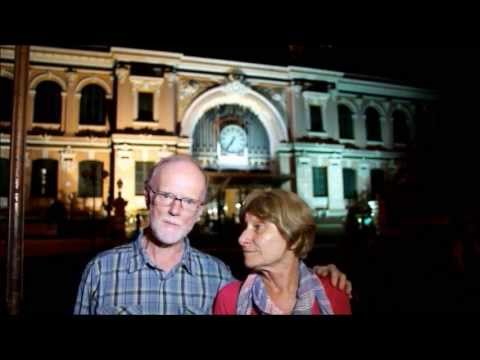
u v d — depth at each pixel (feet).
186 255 8.76
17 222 7.98
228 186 82.74
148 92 79.71
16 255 7.93
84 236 62.59
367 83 98.22
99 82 79.36
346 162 93.97
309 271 7.77
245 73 88.07
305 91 90.38
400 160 98.07
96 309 7.98
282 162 87.25
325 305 7.23
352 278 33.86
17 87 8.19
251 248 7.39
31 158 74.02
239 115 88.12
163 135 77.71
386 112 100.37
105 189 75.77
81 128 77.71
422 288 26.48
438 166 83.46
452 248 28.71
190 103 83.15
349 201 91.45
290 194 7.56
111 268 8.36
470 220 27.48
